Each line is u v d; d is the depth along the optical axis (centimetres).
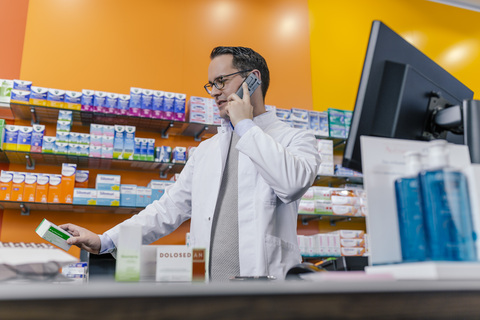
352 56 487
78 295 50
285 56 459
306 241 389
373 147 83
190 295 53
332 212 403
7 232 342
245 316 54
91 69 389
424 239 73
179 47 422
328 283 58
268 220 161
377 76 106
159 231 177
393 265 72
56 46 384
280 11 469
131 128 359
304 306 56
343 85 475
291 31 468
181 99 379
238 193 167
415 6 532
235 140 182
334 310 57
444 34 539
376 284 59
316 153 160
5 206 337
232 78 178
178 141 401
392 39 109
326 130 422
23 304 49
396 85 107
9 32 373
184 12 431
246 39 448
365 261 111
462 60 541
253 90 170
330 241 393
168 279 88
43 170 360
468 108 103
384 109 106
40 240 348
